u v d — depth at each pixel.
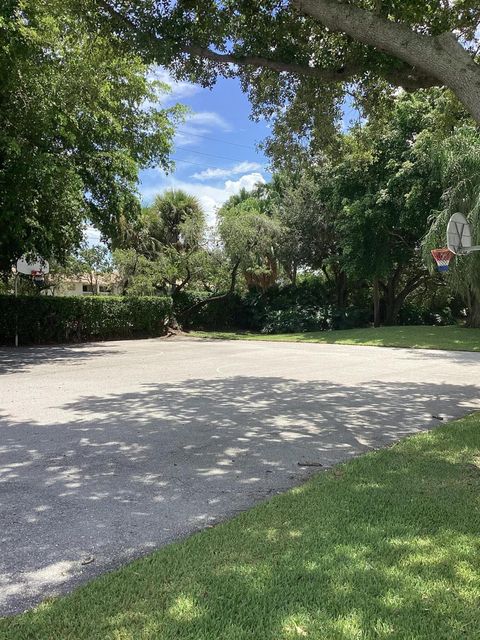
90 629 2.53
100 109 16.25
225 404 8.41
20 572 3.16
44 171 13.69
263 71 8.77
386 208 23.48
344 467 5.07
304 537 3.49
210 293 30.66
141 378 11.34
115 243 25.05
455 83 5.49
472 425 6.86
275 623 2.56
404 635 2.46
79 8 7.65
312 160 10.05
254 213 28.12
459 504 4.06
